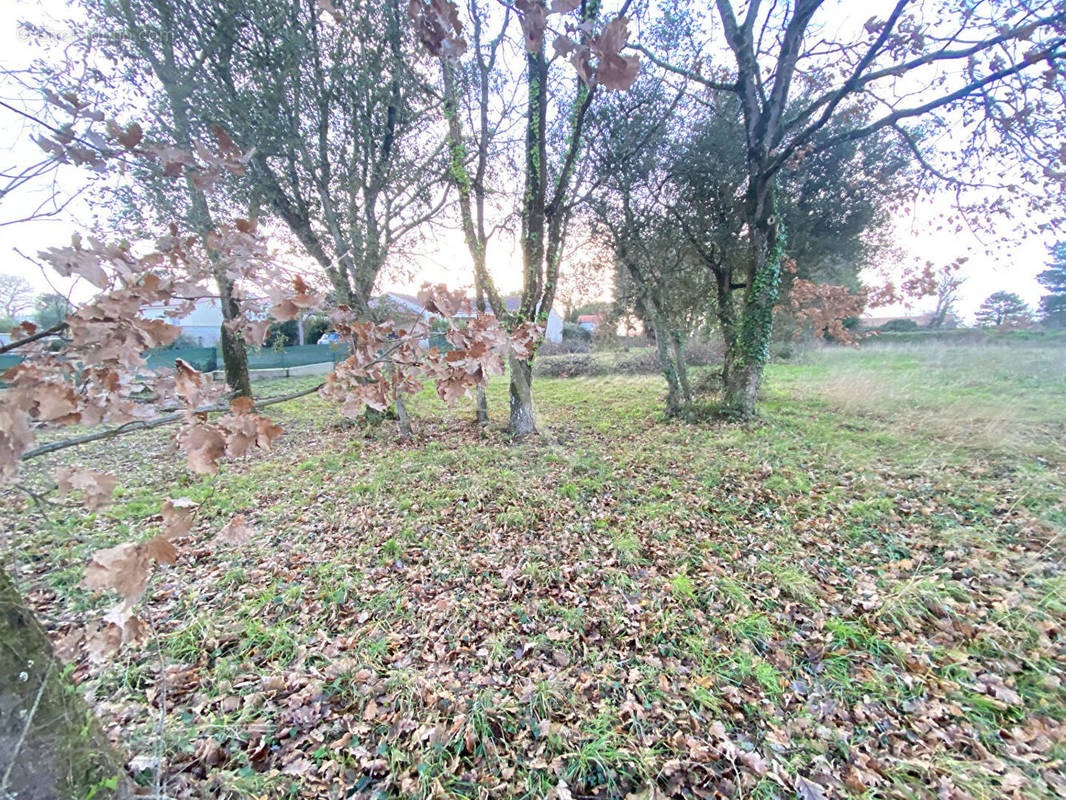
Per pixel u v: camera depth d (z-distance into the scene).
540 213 6.76
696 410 8.05
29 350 1.19
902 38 5.64
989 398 7.41
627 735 2.04
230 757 1.94
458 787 1.85
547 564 3.43
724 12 6.85
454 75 6.34
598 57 1.08
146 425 1.31
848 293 8.01
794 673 2.34
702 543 3.62
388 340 1.93
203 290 1.39
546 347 17.84
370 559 3.58
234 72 5.50
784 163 6.79
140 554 1.12
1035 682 2.14
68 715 1.29
